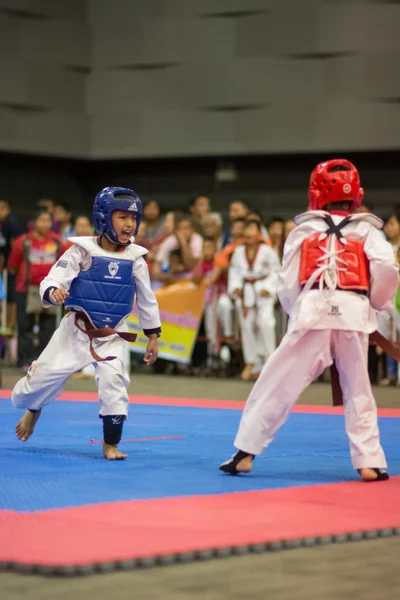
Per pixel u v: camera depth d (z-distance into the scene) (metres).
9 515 3.93
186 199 17.75
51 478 4.93
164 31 17.36
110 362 5.67
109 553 3.26
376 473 4.96
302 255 5.06
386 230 11.81
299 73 16.48
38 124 17.41
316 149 16.41
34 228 12.89
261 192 17.25
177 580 3.05
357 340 5.01
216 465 5.44
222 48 16.97
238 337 12.52
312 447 6.29
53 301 5.49
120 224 5.69
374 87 16.06
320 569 3.21
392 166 16.47
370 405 5.05
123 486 4.70
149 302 5.90
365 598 2.88
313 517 3.99
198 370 13.03
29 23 17.30
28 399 5.80
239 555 3.39
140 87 17.58
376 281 4.99
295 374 5.01
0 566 3.15
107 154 17.78
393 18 15.93
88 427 7.25
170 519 3.89
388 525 3.84
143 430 7.17
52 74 17.50
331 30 16.22
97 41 17.81
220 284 12.69
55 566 3.09
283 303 5.16
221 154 17.05
